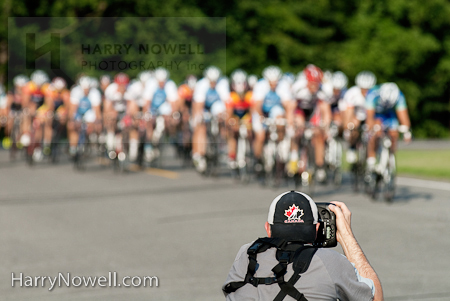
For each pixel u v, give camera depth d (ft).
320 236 32.81
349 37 397.80
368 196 123.65
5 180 152.87
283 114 139.74
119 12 321.52
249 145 146.61
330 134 139.74
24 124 203.31
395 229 89.40
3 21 319.88
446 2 373.61
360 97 140.15
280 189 135.23
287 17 378.32
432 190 128.77
